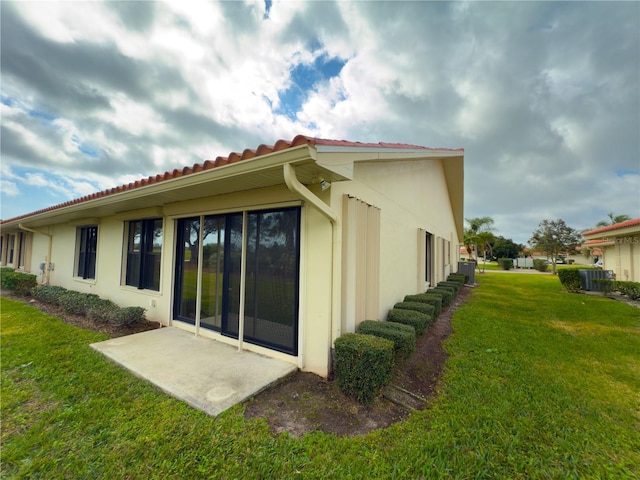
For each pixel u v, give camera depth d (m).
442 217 12.30
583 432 2.60
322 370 3.58
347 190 4.18
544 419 2.77
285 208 4.03
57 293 7.46
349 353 3.05
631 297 10.62
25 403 2.91
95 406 2.83
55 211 7.04
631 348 4.93
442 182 12.05
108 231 7.29
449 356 4.53
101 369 3.66
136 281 6.48
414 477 2.04
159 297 5.81
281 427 2.57
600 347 4.98
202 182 3.69
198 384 3.21
